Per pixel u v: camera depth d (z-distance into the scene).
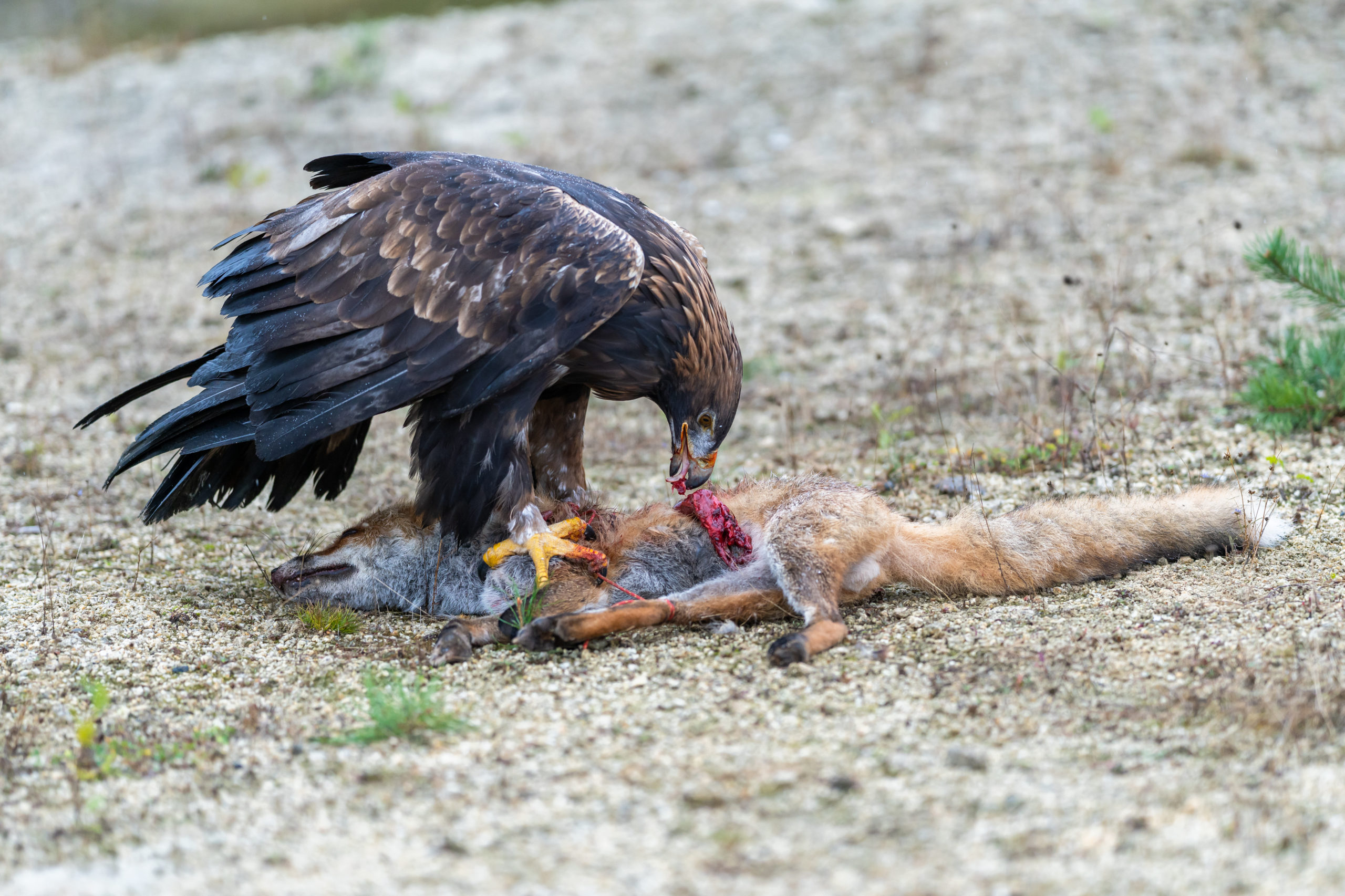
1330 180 19.28
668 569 9.88
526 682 8.42
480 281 9.32
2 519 12.19
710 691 8.12
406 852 6.25
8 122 27.72
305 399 9.29
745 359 16.38
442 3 36.75
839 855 6.02
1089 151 21.52
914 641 8.80
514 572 9.73
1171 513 9.89
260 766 7.36
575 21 30.44
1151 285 16.75
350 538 9.90
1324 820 6.12
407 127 25.42
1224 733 7.09
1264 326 15.18
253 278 9.57
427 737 7.59
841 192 21.41
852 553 9.30
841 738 7.32
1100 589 9.58
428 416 9.69
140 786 7.17
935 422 14.06
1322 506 10.69
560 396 10.54
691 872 5.93
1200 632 8.52
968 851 6.01
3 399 15.89
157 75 29.75
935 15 27.75
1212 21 25.55
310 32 32.22
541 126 25.05
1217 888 5.66
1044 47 25.53
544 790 6.82
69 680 8.71
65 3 39.56
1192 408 13.37
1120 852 5.94
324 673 8.78
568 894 5.79
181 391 16.19
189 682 8.70
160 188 23.88
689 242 10.87
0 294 19.66
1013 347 15.76
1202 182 19.92
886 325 16.92
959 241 19.09
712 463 10.37
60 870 6.30
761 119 24.55
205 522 12.23
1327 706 7.20
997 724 7.41
